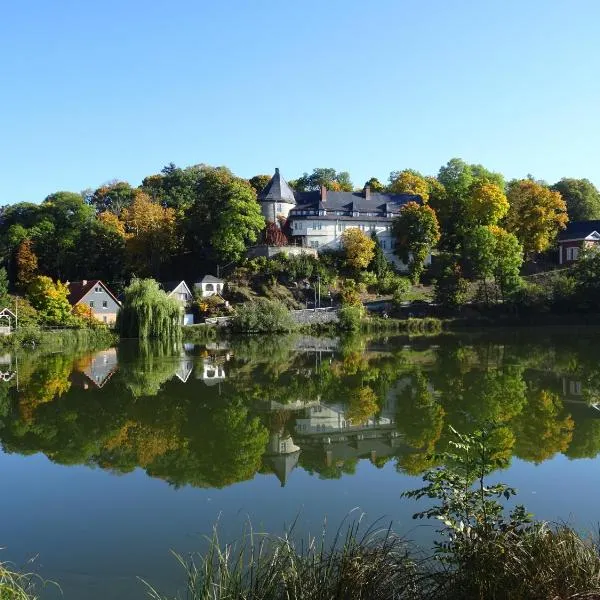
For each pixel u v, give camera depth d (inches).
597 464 684.1
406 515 543.8
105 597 415.2
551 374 1373.0
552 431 839.1
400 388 1246.9
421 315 3304.6
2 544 512.4
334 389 1258.6
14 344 2303.2
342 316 3021.7
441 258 4094.5
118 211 5044.3
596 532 462.3
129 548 495.5
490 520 358.3
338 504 580.1
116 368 1637.6
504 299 3326.8
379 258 3885.3
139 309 2406.5
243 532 512.4
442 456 401.7
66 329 2620.6
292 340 2608.3
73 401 1149.1
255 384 1341.0
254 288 3555.6
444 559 352.2
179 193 5403.5
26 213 4707.2
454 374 1411.2
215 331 2913.4
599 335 2475.4
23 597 353.7
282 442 831.7
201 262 3919.8
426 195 4613.7
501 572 319.3
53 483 673.6
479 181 4232.3
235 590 338.6
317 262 3740.2
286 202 4232.3
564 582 308.8
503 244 3321.9
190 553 480.1
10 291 3688.5
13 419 997.8
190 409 1067.9
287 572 346.9
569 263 4065.0
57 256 4074.8
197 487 648.4
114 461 755.4
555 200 4035.4
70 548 499.8
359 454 761.6
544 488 604.4
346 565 341.1
